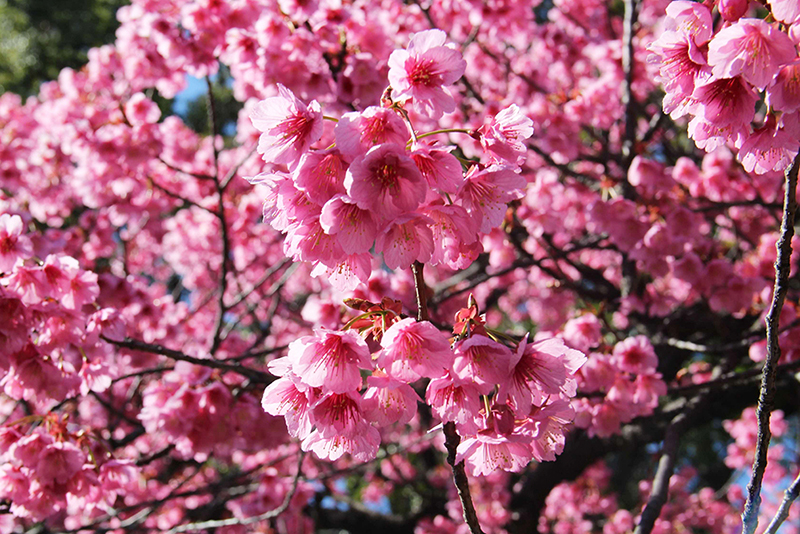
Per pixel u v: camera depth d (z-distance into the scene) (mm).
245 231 1855
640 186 1404
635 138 1469
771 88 608
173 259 2168
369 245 615
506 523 1902
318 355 619
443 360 612
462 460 650
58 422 884
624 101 1493
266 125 633
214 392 994
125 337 911
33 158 1771
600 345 1030
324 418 621
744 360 1562
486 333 626
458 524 1958
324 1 1203
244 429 1006
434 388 616
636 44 1767
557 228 1457
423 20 1642
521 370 625
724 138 648
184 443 999
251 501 1571
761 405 660
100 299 1198
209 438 998
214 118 1320
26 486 869
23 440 858
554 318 2152
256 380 936
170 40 1289
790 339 1092
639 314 1489
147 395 1019
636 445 1655
